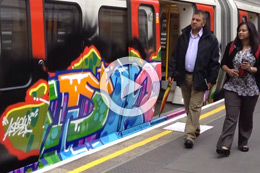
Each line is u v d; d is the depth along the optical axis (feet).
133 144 17.38
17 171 13.20
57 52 14.56
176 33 27.48
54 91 14.43
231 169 14.47
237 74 15.19
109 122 17.76
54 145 14.78
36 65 13.61
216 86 27.66
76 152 15.79
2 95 12.51
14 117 12.92
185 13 24.88
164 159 15.44
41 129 13.99
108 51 17.25
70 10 15.10
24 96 13.21
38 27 13.64
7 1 12.62
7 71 12.70
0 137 12.48
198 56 16.51
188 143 16.65
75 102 15.46
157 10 20.58
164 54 28.27
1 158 12.58
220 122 21.44
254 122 21.67
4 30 12.57
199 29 16.75
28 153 13.60
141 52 19.43
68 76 15.06
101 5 16.66
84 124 16.14
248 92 15.44
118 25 17.85
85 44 15.84
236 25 29.81
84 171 14.03
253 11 33.81
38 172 13.78
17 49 13.00
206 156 15.87
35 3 13.48
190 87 17.26
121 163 14.89
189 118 17.01
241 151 16.53
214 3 26.50
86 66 15.96
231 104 15.61
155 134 19.02
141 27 19.39
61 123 14.92
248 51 15.25
